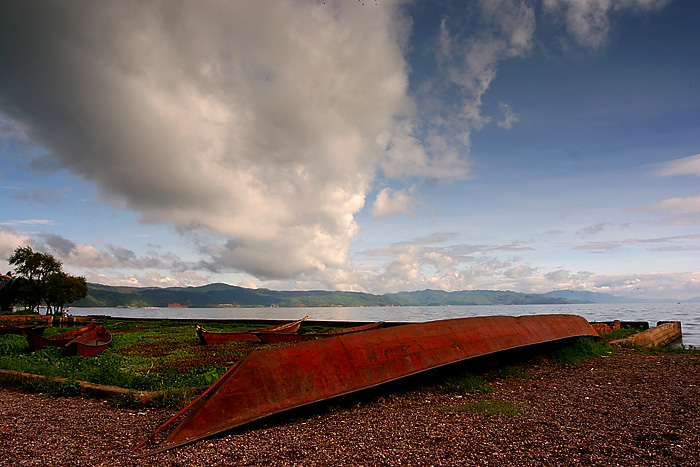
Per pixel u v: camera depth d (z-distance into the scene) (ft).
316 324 96.48
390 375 20.63
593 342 39.27
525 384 24.34
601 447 13.53
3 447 13.75
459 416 17.30
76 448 13.69
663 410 18.22
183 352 42.83
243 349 44.78
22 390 23.39
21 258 181.47
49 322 110.42
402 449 13.39
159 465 12.29
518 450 13.26
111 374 24.86
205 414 15.20
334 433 15.15
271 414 16.14
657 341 65.00
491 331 28.43
